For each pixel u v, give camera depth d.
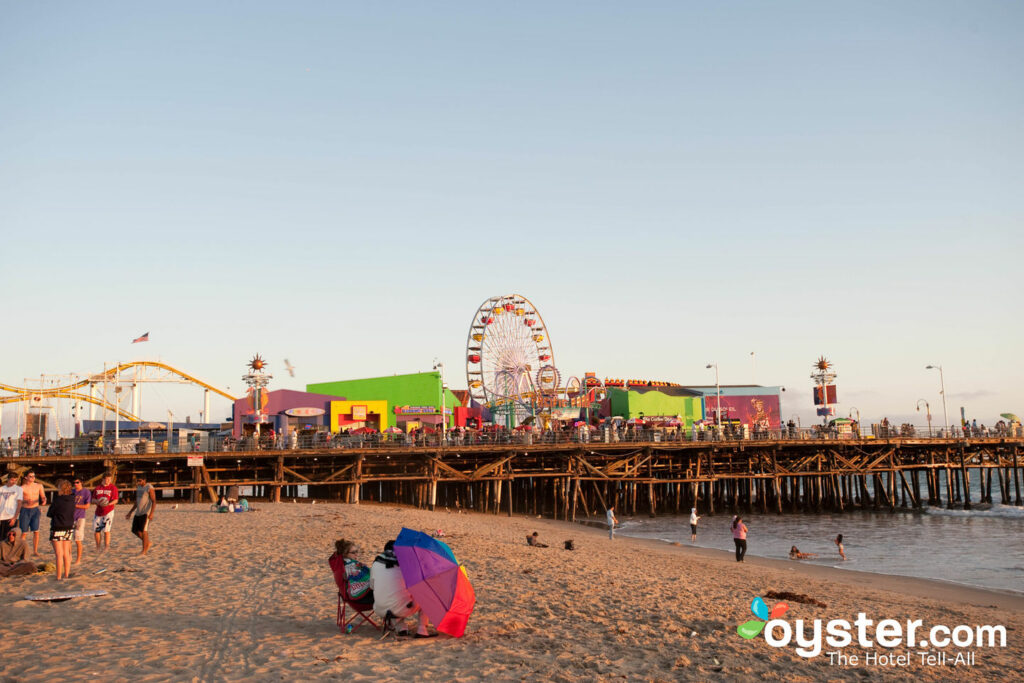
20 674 9.41
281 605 14.36
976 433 70.88
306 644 11.44
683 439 64.06
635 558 30.00
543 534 42.28
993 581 29.89
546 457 60.34
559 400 84.38
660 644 12.71
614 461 62.03
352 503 53.16
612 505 64.50
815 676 11.64
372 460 57.62
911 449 71.00
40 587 15.35
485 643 11.91
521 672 10.34
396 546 12.14
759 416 94.00
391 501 66.75
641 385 99.12
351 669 10.14
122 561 19.36
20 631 11.73
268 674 9.77
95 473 53.38
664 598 17.62
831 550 39.59
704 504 68.25
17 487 16.95
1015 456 70.56
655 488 71.00
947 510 66.31
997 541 43.69
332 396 76.69
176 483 51.91
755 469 66.62
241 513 37.56
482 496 63.12
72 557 19.92
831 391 82.56
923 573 31.81
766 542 43.34
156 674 9.59
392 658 10.81
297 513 38.41
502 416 87.94
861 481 67.50
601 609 15.59
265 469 57.03
